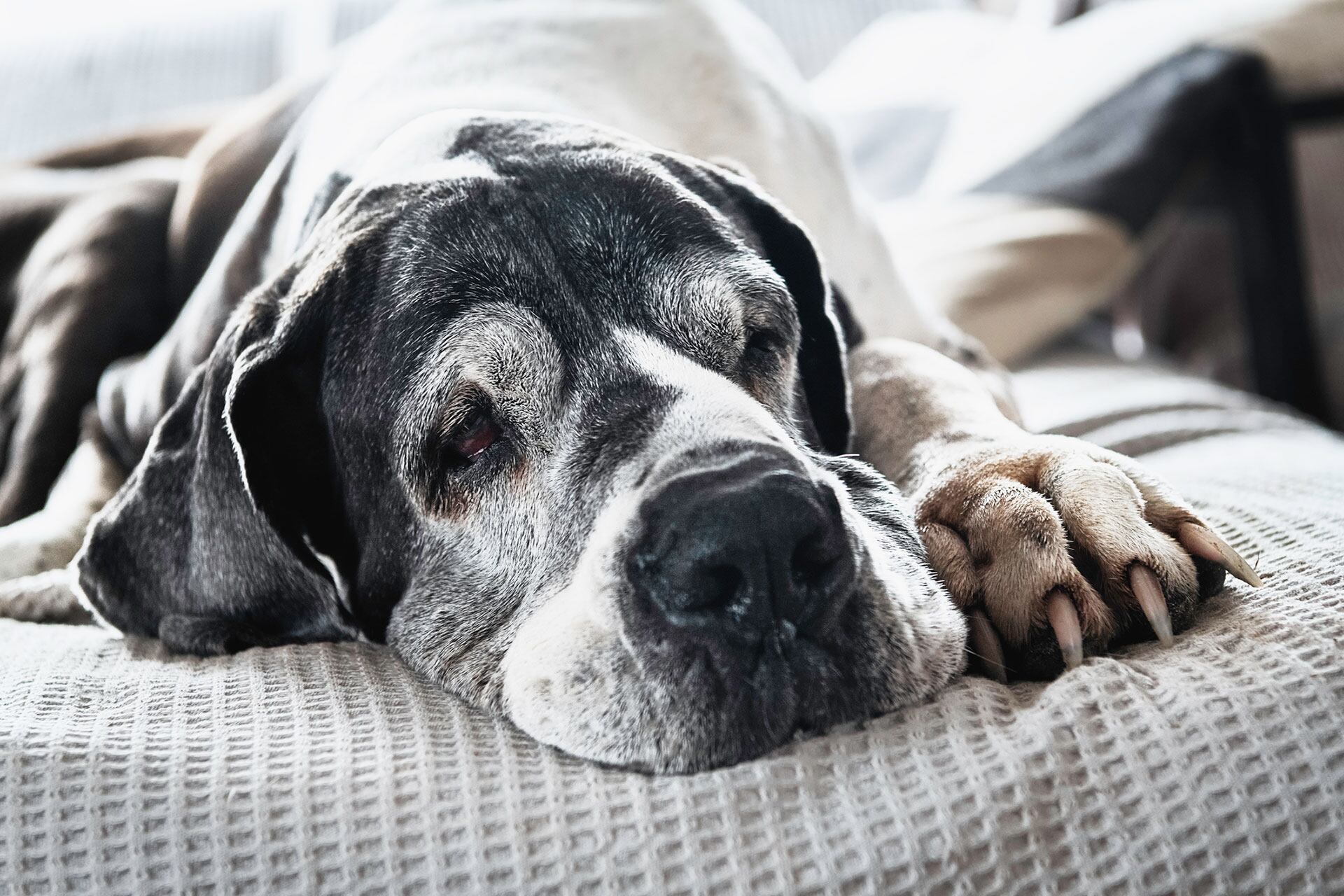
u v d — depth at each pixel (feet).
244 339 2.10
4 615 2.46
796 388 2.18
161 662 2.07
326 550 2.19
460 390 1.98
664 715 1.75
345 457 2.10
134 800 1.68
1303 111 3.84
